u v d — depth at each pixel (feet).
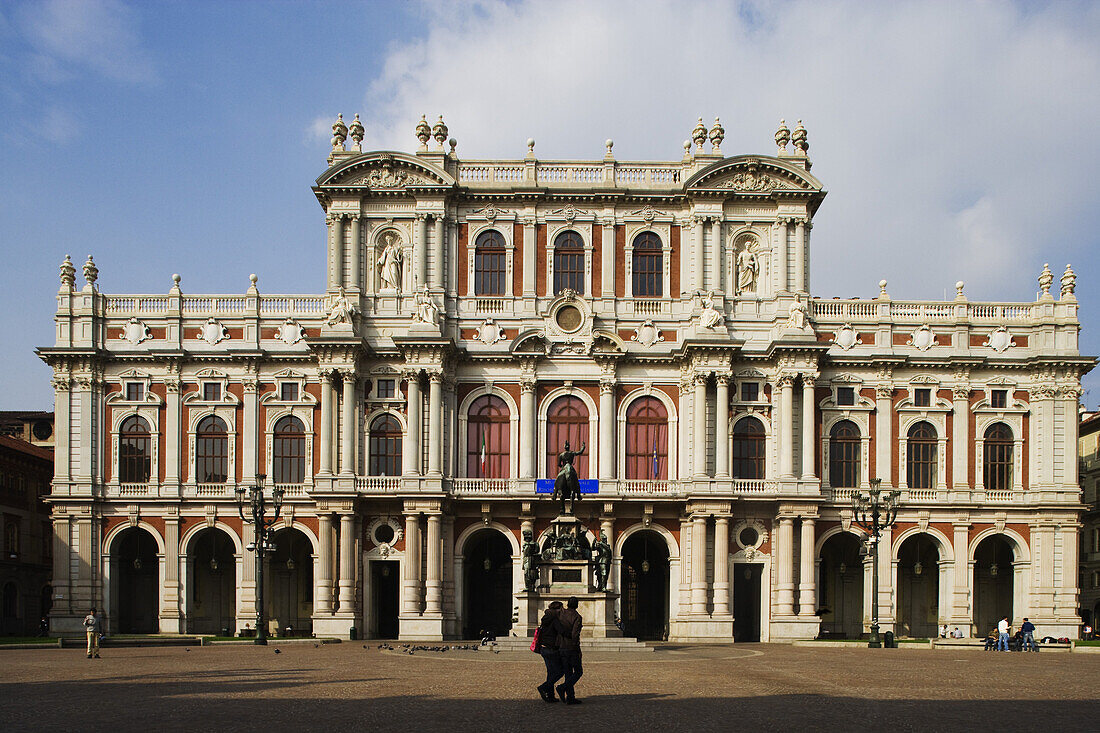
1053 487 261.85
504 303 266.36
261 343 266.16
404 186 264.72
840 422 265.95
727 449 256.93
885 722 93.20
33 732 85.87
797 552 255.91
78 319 264.93
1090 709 104.32
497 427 264.72
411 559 251.39
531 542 194.80
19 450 309.42
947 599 260.01
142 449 264.52
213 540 266.98
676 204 269.85
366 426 261.03
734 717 95.71
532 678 132.57
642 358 263.08
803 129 272.92
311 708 100.89
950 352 267.18
